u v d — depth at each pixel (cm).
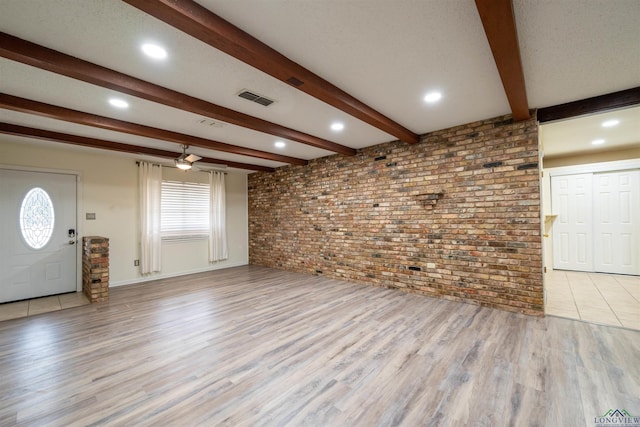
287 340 261
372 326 290
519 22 173
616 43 192
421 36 186
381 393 183
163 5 141
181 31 175
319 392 185
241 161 570
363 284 464
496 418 158
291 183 596
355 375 203
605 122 358
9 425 157
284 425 156
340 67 223
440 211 379
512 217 324
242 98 276
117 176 492
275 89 257
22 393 186
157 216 531
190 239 584
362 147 467
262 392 185
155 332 283
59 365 221
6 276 396
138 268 510
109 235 482
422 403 172
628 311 319
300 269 578
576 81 248
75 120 295
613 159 498
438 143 380
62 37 179
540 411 163
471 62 217
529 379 194
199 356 233
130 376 205
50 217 431
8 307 370
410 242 409
